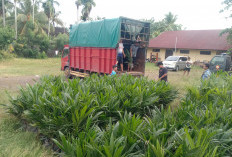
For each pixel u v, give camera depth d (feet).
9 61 79.10
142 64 35.94
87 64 37.78
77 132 11.39
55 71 53.57
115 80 20.51
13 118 16.61
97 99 14.38
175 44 90.22
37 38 109.91
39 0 126.31
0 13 108.58
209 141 7.47
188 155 6.56
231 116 10.25
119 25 29.89
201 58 86.58
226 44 81.15
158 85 20.29
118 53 31.07
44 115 12.31
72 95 13.88
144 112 15.75
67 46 46.57
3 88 30.12
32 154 11.47
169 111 11.05
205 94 15.56
